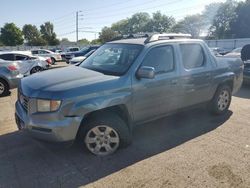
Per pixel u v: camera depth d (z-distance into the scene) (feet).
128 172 12.77
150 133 17.30
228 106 21.01
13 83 31.58
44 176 12.58
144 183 11.91
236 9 218.38
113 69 15.10
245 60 33.68
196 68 17.85
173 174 12.53
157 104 15.75
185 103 17.51
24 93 13.67
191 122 19.19
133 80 14.49
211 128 18.04
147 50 15.39
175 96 16.60
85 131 13.73
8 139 16.72
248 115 20.72
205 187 11.55
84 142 13.92
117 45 16.88
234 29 217.15
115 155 14.35
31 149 15.25
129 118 14.75
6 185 11.93
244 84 33.04
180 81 16.63
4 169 13.21
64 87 12.98
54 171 12.98
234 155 14.23
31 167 13.38
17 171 13.03
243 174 12.46
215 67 19.21
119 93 13.94
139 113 15.07
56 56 97.09
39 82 13.91
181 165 13.29
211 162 13.53
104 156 14.26
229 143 15.69
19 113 14.25
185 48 17.42
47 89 12.96
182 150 14.87
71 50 118.73
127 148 15.14
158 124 18.81
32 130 13.23
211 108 20.06
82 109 12.91
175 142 15.90
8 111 23.90
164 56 16.15
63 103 12.60
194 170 12.84
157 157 14.12
